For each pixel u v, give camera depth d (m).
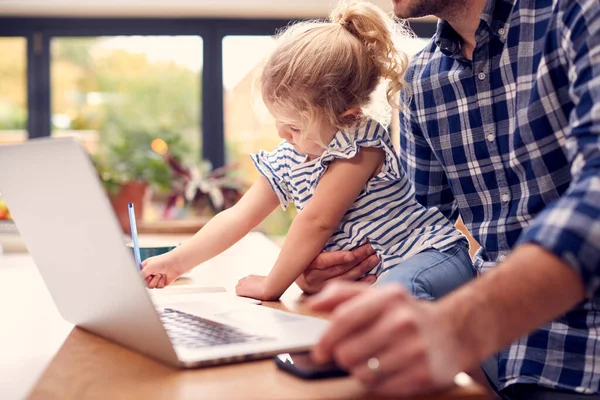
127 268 0.63
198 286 1.21
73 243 0.72
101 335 0.81
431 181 1.34
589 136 0.70
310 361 0.64
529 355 1.02
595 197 0.61
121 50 4.53
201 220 2.62
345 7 1.29
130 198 2.59
